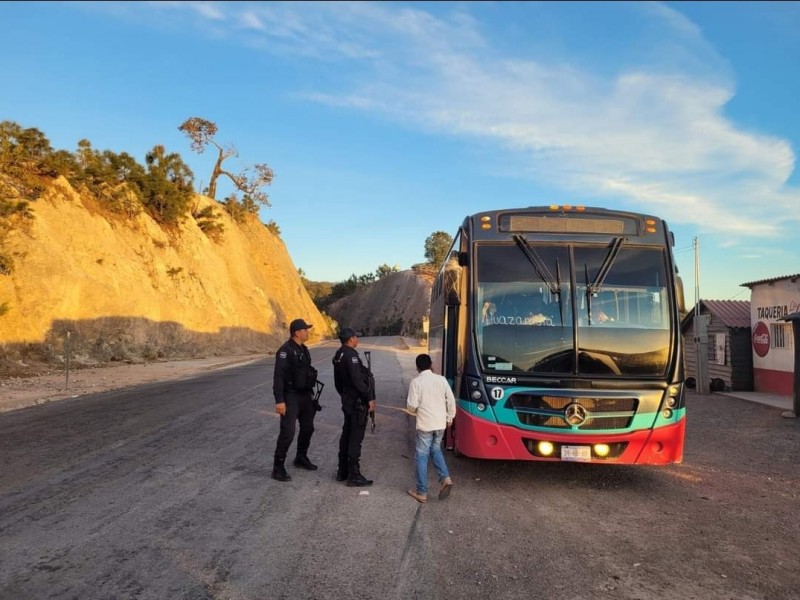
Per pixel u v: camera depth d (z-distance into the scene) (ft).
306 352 24.95
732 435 36.58
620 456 21.97
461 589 14.15
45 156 100.12
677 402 22.45
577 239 24.17
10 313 75.20
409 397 21.71
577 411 21.74
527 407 22.15
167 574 14.55
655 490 23.68
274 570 14.96
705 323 61.05
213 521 18.57
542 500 21.99
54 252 86.38
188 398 49.49
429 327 49.34
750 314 62.90
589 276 23.61
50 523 18.07
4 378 62.44
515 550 16.80
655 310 23.34
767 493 23.38
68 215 98.37
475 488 23.47
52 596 13.24
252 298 172.14
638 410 22.00
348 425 23.62
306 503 20.76
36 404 46.14
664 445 22.09
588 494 22.93
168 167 146.92
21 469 24.81
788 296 55.16
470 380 22.76
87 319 88.53
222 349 133.49
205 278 141.69
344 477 23.97
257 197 222.48
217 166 212.23
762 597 14.08
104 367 81.15
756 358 60.23
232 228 188.96
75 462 26.14
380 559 15.85
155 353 102.27
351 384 23.40
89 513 19.08
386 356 119.14
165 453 28.25
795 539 18.11
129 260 109.29
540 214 24.63
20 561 15.17
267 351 152.87
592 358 22.52
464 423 22.82
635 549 17.07
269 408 43.52
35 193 93.91
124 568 14.84
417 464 21.49
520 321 23.11
